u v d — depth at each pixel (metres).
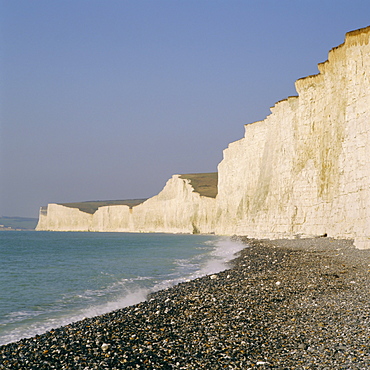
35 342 12.70
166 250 62.88
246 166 98.75
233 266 33.00
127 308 17.70
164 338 12.67
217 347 11.57
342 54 49.41
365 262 27.16
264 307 16.08
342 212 45.03
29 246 85.94
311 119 57.97
